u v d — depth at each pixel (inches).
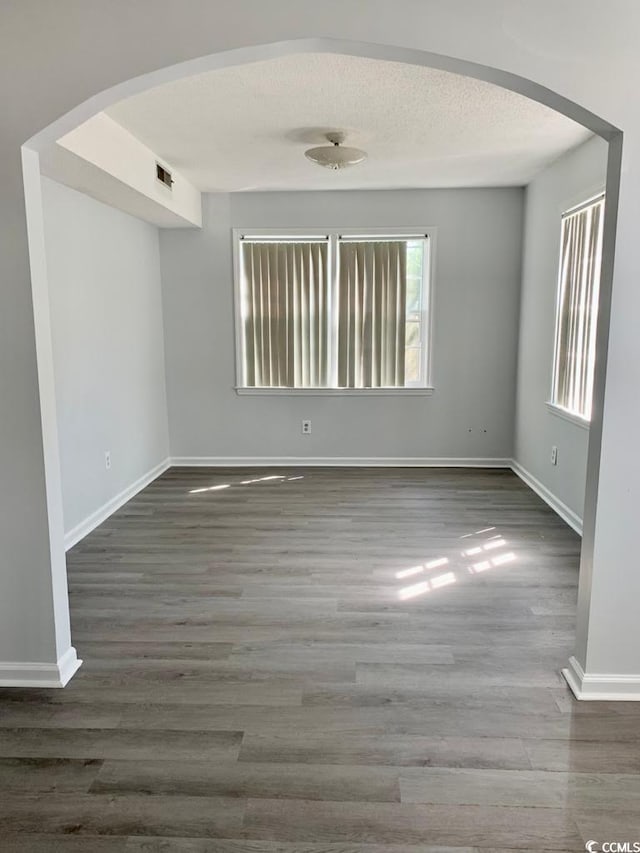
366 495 187.3
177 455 225.9
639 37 72.8
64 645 92.0
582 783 71.0
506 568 131.6
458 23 72.7
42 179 134.2
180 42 74.7
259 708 84.7
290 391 219.8
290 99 119.2
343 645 101.0
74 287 150.4
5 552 87.8
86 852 62.2
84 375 156.2
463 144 151.3
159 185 163.6
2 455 85.7
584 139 147.4
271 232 211.5
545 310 181.8
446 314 214.1
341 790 69.9
